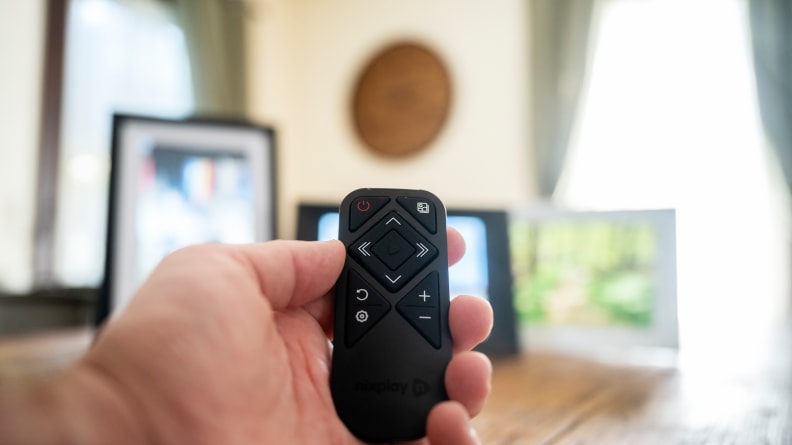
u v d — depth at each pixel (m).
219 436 0.23
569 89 1.87
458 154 2.15
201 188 0.80
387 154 2.30
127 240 0.74
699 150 1.72
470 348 0.36
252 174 0.83
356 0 2.42
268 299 0.31
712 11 1.73
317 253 0.34
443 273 0.37
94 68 1.85
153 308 0.24
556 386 0.59
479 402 0.32
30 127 1.66
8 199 1.60
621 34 1.86
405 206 0.39
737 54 1.68
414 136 2.24
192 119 0.81
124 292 0.73
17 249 1.61
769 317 1.51
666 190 1.76
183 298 0.25
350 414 0.31
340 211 0.38
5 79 1.59
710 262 1.66
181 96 2.09
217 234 0.79
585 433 0.42
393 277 0.36
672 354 0.76
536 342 0.83
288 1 2.56
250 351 0.26
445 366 0.33
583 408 0.50
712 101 1.71
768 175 1.58
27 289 1.56
